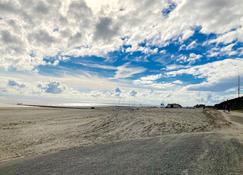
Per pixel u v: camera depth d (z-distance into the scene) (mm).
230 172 6094
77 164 7480
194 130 17172
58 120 29734
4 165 8141
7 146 12836
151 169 6586
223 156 7762
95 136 15758
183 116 30328
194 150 8773
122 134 16125
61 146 12273
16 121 28422
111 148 10047
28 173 6773
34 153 10656
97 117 33750
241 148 9008
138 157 8086
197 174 5984
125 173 6344
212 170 6281
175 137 12438
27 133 17891
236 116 35500
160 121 22219
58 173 6613
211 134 13312
